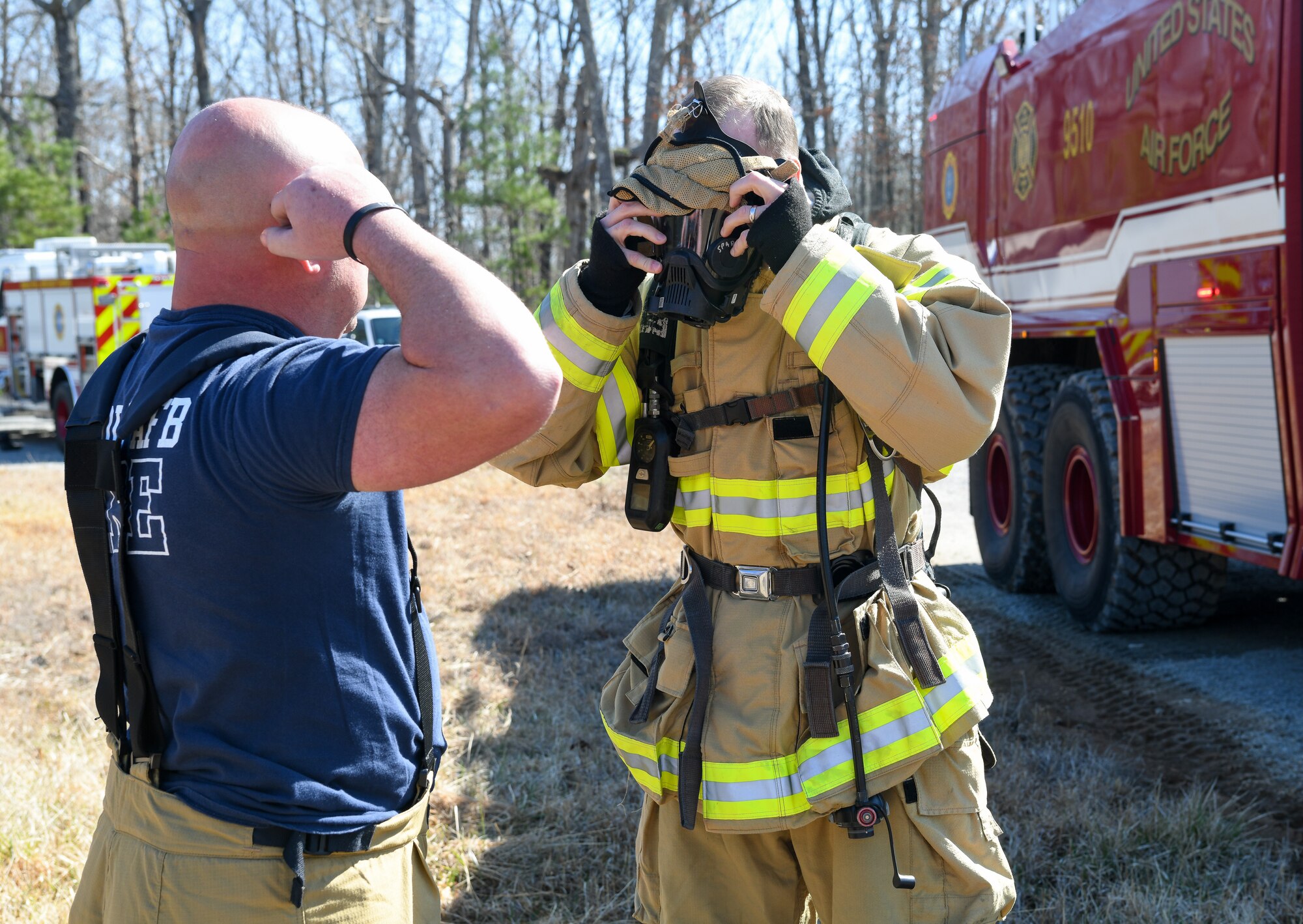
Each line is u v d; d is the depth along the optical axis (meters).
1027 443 6.05
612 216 1.89
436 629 5.64
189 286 1.54
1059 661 5.04
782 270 1.75
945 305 1.83
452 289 1.28
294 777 1.44
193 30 26.72
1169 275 4.52
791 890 2.08
